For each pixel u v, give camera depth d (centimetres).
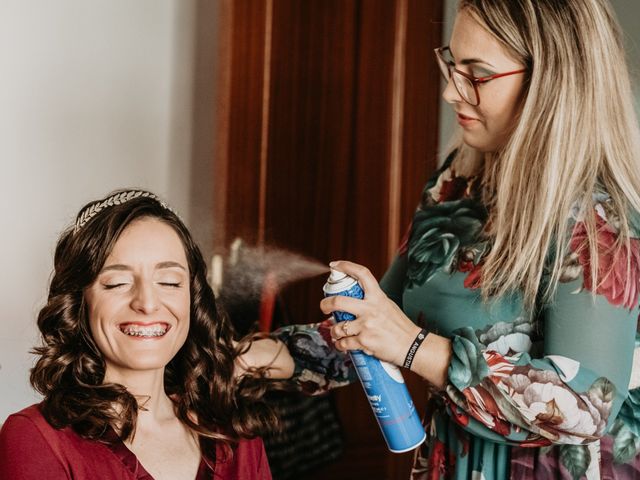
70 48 259
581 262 151
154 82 273
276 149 285
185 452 156
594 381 150
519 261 156
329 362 186
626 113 158
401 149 307
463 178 180
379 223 308
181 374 164
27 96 254
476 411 154
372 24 298
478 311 166
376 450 313
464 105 162
